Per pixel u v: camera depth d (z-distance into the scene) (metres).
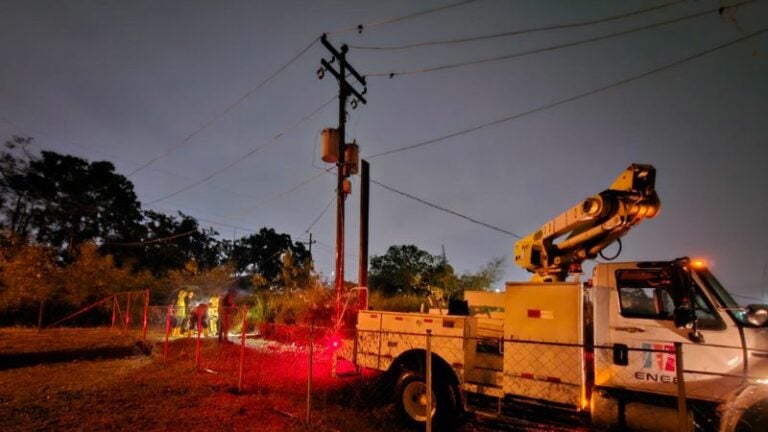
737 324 4.95
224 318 14.73
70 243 32.34
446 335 6.21
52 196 31.66
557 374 5.57
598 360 5.50
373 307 16.62
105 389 8.34
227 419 6.51
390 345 7.27
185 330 18.00
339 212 12.77
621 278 5.64
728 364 4.89
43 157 32.03
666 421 5.00
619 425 5.22
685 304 5.09
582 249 7.15
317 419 6.56
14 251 22.06
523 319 5.93
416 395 6.73
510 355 5.94
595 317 5.66
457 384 6.50
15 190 29.92
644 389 5.21
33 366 10.92
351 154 13.07
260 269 56.44
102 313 23.28
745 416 4.58
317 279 16.52
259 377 9.29
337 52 13.63
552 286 5.82
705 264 5.36
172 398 7.66
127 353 13.17
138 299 24.39
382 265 24.19
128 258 34.34
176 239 41.75
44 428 6.07
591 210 6.27
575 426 6.18
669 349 5.16
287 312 17.12
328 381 8.95
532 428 6.65
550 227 7.44
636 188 6.14
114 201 36.12
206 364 10.77
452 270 21.83
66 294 22.52
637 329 5.38
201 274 27.05
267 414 6.80
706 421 4.96
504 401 6.22
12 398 7.67
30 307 21.56
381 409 7.23
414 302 17.84
